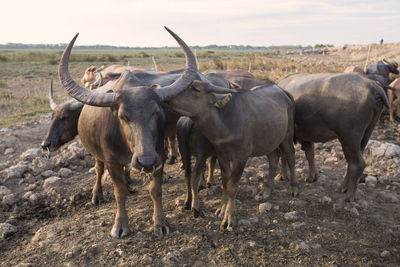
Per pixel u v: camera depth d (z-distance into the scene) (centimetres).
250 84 649
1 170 721
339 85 527
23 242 475
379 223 487
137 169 360
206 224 482
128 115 372
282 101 535
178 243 438
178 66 3262
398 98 1020
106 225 485
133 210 528
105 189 627
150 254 416
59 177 676
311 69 2258
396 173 654
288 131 557
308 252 416
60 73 391
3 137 919
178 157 772
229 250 421
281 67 2375
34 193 621
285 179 639
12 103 1427
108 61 4359
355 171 530
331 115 529
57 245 448
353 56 3712
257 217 491
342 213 512
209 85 420
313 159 619
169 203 549
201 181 602
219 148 463
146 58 5153
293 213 497
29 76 2503
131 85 421
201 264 401
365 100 504
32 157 766
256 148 495
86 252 424
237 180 470
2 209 589
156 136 398
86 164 745
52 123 580
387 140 889
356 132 520
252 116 473
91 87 695
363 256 413
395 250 425
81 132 498
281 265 397
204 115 434
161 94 389
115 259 411
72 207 574
